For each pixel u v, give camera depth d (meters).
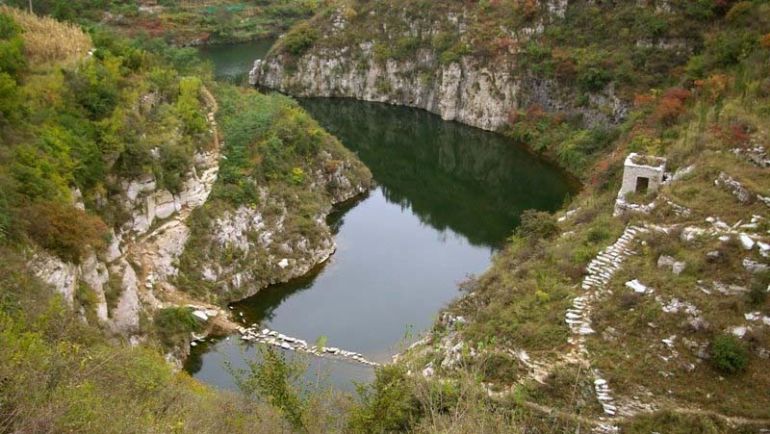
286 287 46.31
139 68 49.09
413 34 96.50
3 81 32.25
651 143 53.22
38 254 27.42
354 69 100.06
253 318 42.28
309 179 56.81
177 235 41.91
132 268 37.25
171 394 20.47
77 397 14.09
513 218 61.75
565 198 61.00
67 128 35.94
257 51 116.62
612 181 50.91
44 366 14.39
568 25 82.31
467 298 38.25
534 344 29.91
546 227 43.91
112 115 40.22
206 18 119.88
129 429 14.70
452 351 30.12
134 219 39.72
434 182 70.81
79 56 44.28
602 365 28.05
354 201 63.06
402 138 83.75
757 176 36.97
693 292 29.97
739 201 35.62
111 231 35.41
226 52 115.00
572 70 78.06
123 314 33.53
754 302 28.72
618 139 66.31
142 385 19.38
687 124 52.59
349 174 63.78
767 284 29.14
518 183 70.38
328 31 102.25
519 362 28.86
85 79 39.75
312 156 59.75
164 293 39.09
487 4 90.44
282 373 19.47
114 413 15.12
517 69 83.88
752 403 25.64
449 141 82.69
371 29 100.12
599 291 32.56
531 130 79.75
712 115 47.41
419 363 24.20
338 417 19.58
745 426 24.84
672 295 30.16
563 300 32.47
